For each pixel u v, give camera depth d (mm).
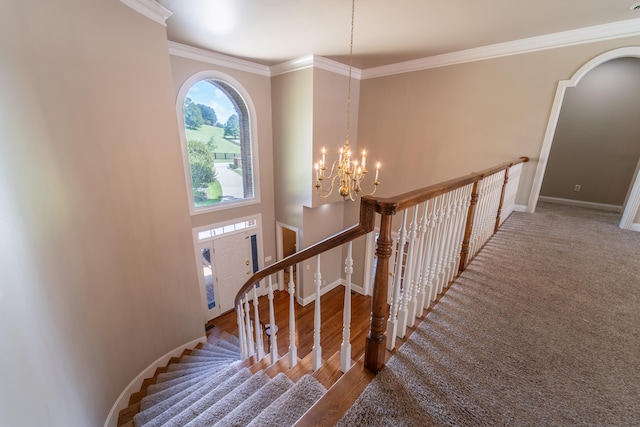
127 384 2494
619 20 2834
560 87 3285
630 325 1621
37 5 1571
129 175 2447
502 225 3395
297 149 4926
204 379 2391
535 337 1526
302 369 1725
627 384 1227
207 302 5008
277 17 2859
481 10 2656
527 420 1069
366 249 5625
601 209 4359
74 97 1869
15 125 1361
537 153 3594
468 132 4059
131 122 2426
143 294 2721
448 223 1803
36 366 1308
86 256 1967
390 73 4688
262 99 5020
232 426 1348
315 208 5410
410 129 4637
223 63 4332
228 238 5125
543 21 2887
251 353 2367
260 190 5391
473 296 1916
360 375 1282
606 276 2178
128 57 2346
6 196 1236
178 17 2857
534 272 2246
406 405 1137
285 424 1217
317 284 1440
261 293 5875
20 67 1430
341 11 2693
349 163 2973
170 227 2979
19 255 1278
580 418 1074
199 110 4363
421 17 2822
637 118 4082
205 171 4617
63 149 1760
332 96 4727
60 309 1624
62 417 1511
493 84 3744
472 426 1051
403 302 1461
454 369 1315
